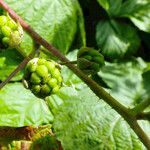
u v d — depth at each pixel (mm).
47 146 265
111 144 266
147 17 388
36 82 229
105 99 228
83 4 368
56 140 267
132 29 392
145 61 402
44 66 230
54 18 312
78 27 324
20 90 288
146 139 221
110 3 384
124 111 225
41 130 280
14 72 231
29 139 279
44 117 282
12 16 254
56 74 231
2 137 277
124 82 380
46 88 230
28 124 278
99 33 375
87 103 278
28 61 235
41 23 308
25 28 249
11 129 278
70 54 317
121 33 387
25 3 306
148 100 222
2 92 284
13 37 236
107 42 378
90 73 238
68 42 315
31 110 282
